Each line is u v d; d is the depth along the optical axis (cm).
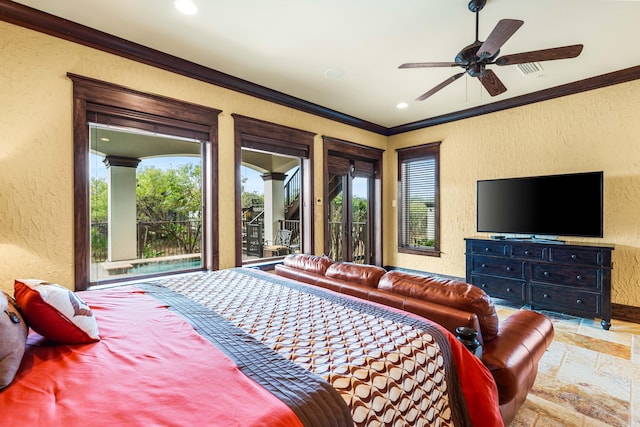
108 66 277
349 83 374
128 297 183
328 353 111
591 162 362
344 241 524
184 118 323
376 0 228
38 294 116
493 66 324
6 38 231
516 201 397
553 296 348
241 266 367
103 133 454
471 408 126
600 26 256
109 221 471
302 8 237
